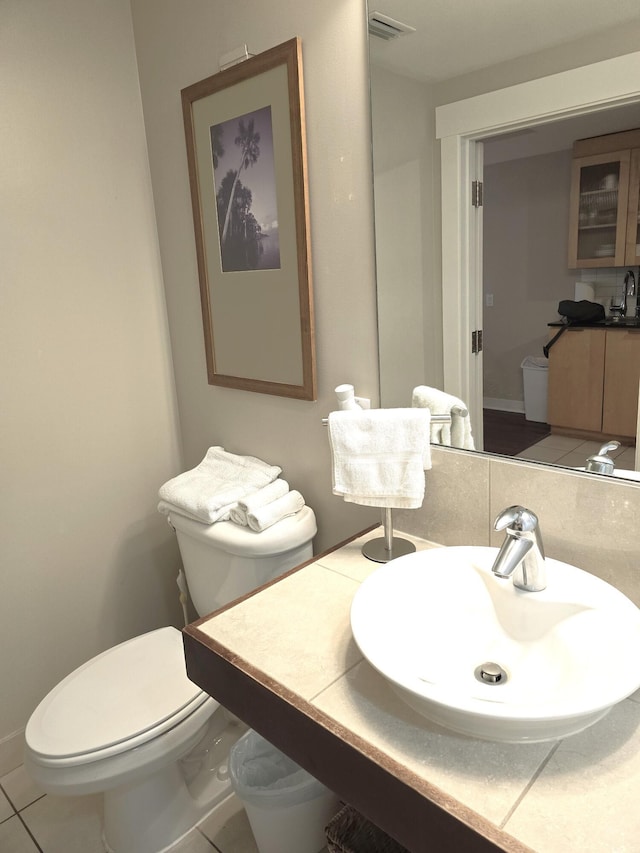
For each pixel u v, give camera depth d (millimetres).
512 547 1046
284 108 1489
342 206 1462
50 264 1786
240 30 1563
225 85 1613
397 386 1464
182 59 1743
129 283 1971
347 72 1373
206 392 2006
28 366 1782
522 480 1299
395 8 1271
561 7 1083
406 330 1415
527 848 738
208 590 1778
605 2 1035
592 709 810
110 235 1905
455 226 1289
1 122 1645
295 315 1613
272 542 1589
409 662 1021
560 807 792
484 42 1182
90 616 2029
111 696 1550
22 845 1670
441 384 1387
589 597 1066
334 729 928
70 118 1772
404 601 1136
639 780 830
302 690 1014
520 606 1118
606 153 1069
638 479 1141
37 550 1878
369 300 1467
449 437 1403
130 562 2104
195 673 1194
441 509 1454
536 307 1211
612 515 1185
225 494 1689
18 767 1921
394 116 1321
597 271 1118
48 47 1703
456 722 878
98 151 1844
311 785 1454
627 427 1137
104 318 1926
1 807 1787
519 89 1154
